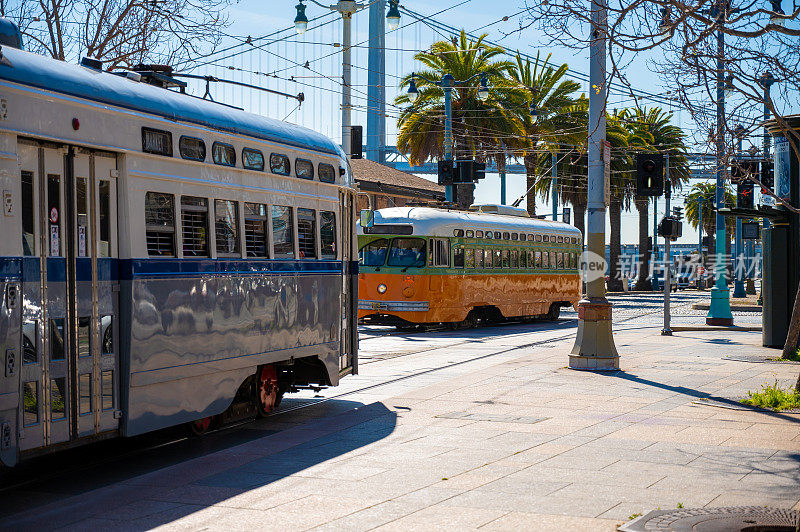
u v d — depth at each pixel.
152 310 8.80
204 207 9.73
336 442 9.77
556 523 6.47
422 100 41.75
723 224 27.36
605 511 6.79
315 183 12.21
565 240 34.66
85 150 8.09
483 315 29.64
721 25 9.52
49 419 7.53
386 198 48.06
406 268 26.16
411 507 6.97
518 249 30.91
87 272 8.05
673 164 59.62
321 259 12.35
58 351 7.66
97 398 8.13
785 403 11.78
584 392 13.16
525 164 48.78
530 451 9.03
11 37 8.06
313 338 12.14
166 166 9.12
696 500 7.11
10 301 7.12
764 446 9.23
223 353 10.04
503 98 41.91
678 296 61.31
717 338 23.36
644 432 10.02
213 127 9.91
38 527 6.73
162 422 9.03
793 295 20.17
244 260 10.46
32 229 7.44
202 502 7.32
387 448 9.34
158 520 6.82
